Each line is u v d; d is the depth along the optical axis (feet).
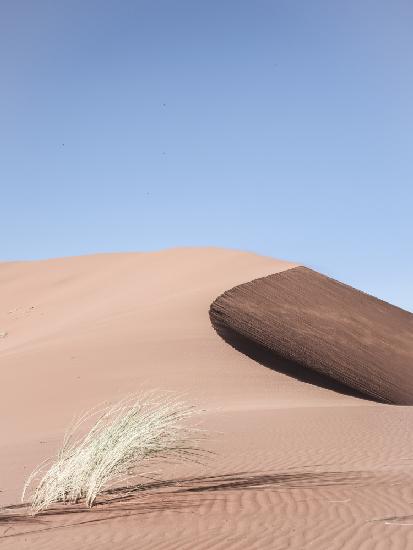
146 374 104.99
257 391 100.83
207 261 221.46
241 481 33.37
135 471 36.73
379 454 41.81
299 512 26.63
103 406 86.22
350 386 122.52
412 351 175.94
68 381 103.14
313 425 57.62
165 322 131.23
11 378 107.45
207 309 142.00
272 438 49.73
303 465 38.27
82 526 26.61
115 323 136.36
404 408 76.38
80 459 31.09
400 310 207.82
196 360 112.68
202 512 27.53
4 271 295.48
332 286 198.49
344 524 24.68
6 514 29.37
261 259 214.69
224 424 59.57
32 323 211.00
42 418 82.43
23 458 49.47
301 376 118.52
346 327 171.22
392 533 23.26
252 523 25.54
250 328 138.62
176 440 32.94
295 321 159.94
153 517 27.14
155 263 243.81
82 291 239.71
